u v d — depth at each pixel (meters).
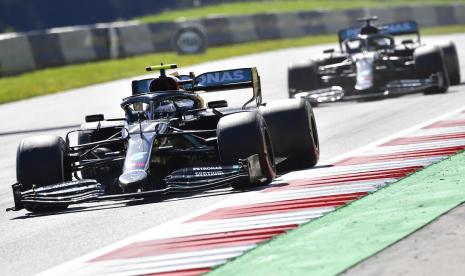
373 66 61.09
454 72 64.56
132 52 111.75
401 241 22.02
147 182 30.16
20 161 31.66
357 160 35.88
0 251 25.80
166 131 32.44
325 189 29.58
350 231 23.36
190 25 116.25
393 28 65.38
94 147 33.34
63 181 31.64
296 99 35.78
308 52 110.50
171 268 21.59
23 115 70.75
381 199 26.98
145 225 26.97
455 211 24.47
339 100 60.19
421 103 55.41
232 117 31.56
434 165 32.22
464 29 139.00
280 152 34.91
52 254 24.67
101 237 26.06
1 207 34.19
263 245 22.75
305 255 21.52
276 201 28.30
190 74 39.12
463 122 44.09
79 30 104.50
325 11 139.75
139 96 34.56
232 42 125.62
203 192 31.61
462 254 20.56
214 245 23.36
